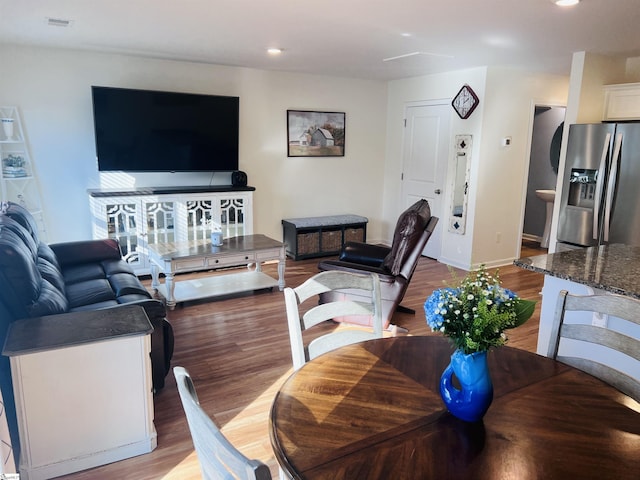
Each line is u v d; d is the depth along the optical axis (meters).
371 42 4.02
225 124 5.40
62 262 3.89
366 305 2.04
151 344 2.66
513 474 1.07
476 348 1.21
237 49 4.43
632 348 1.60
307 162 6.22
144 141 4.99
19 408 1.97
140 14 3.25
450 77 5.63
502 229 5.79
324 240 6.10
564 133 4.53
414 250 3.63
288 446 1.16
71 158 4.84
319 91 6.13
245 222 5.50
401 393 1.42
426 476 1.06
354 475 1.06
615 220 4.07
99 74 4.82
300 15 3.21
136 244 4.93
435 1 2.86
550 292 2.70
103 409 2.13
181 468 2.15
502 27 3.45
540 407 1.35
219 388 2.84
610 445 1.18
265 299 4.48
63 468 2.08
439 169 5.95
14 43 4.35
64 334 2.09
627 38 3.75
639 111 4.32
